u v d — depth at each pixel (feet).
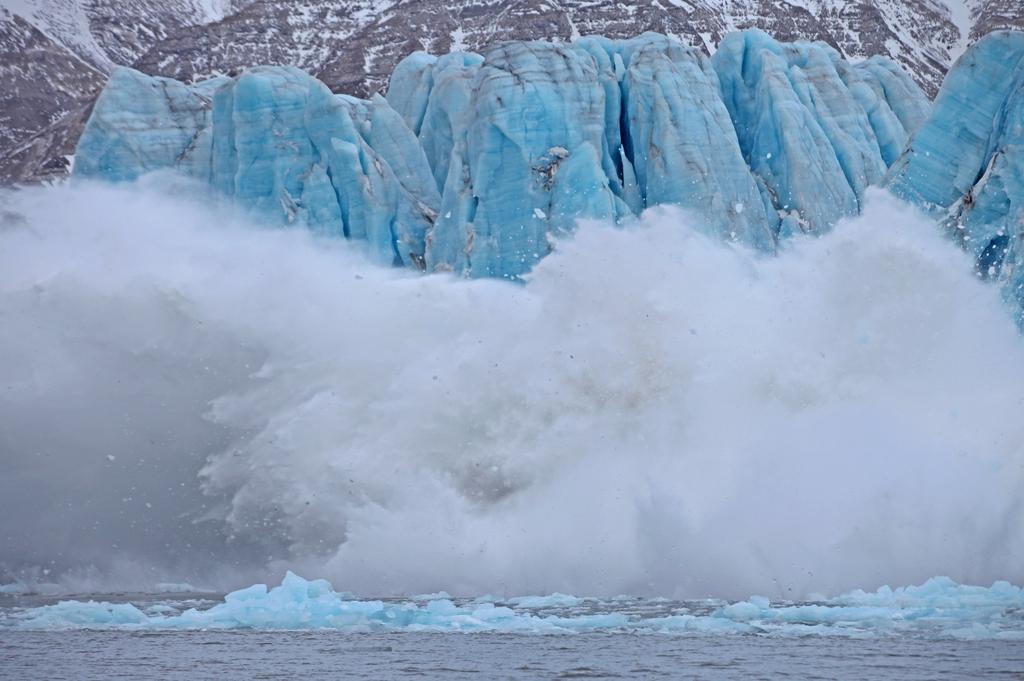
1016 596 193.77
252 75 517.14
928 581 201.05
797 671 146.61
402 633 181.47
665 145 482.69
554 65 495.82
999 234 378.94
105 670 153.58
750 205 479.41
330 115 512.63
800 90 516.73
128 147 542.16
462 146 505.25
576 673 147.64
